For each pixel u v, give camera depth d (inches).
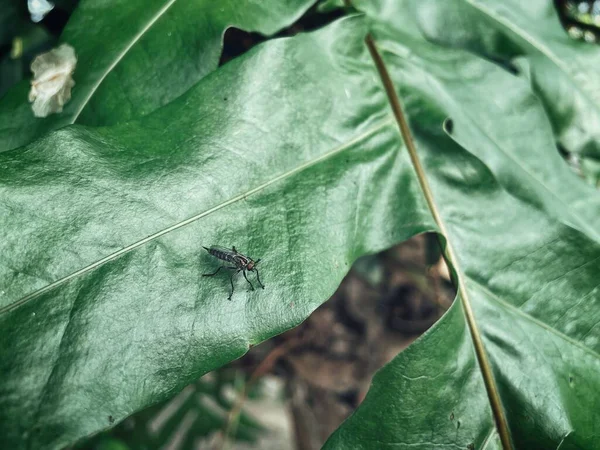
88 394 4.7
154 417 13.8
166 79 6.5
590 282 6.9
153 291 5.2
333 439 5.7
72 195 5.3
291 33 9.3
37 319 4.8
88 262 5.1
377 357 14.1
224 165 6.0
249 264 5.6
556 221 7.1
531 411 6.3
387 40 7.9
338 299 14.0
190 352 5.2
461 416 6.1
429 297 14.2
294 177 6.3
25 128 6.2
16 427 4.5
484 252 6.9
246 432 14.6
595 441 6.4
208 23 6.7
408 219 6.9
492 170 7.9
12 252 4.9
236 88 6.3
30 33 8.3
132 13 6.6
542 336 6.7
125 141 5.8
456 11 8.7
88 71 6.4
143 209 5.5
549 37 9.0
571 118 8.8
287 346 13.9
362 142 7.0
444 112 7.5
